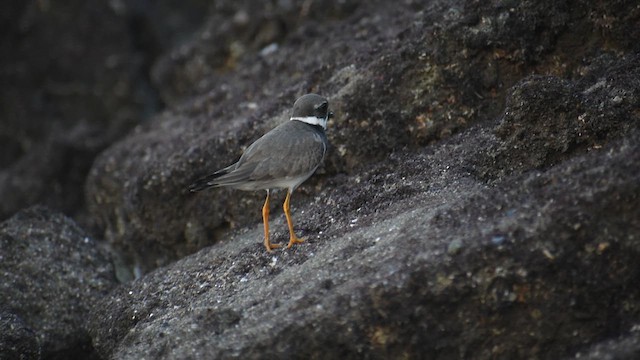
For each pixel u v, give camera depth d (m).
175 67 20.47
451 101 13.32
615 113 11.21
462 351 9.16
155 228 15.21
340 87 14.10
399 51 13.61
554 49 13.05
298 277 10.48
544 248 8.99
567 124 11.39
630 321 8.94
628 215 8.97
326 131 13.70
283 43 18.73
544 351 9.05
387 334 9.19
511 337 9.08
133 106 23.64
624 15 12.60
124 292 12.73
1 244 13.91
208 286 11.81
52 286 13.72
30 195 19.89
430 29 13.38
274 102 14.96
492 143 11.95
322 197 13.03
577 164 9.84
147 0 25.17
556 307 8.98
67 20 23.98
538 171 10.98
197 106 17.64
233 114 16.31
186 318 10.85
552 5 12.84
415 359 9.20
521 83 11.70
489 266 9.05
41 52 23.91
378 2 17.42
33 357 12.26
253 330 9.66
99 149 20.11
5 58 23.80
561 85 11.50
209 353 9.70
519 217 9.35
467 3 13.19
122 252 16.89
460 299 9.11
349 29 16.88
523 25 12.96
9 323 12.23
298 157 11.59
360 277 9.70
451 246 9.28
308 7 18.33
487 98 13.26
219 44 19.58
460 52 13.20
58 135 20.42
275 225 12.97
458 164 12.28
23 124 23.55
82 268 14.10
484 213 9.81
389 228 10.73
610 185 9.08
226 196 14.29
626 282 8.92
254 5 19.22
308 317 9.41
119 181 16.75
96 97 23.75
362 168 13.48
